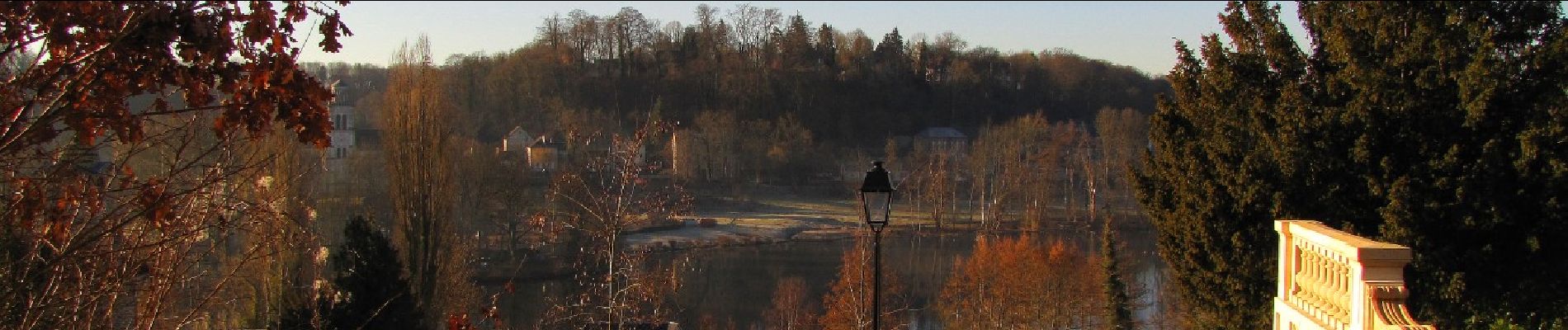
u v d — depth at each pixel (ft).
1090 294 114.42
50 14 17.12
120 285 22.81
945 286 124.47
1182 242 55.06
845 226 212.43
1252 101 51.24
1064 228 208.54
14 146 18.70
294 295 56.18
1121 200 230.07
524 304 95.96
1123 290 108.78
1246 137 51.49
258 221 28.27
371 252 61.77
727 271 157.89
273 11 17.72
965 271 125.80
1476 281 45.34
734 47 380.37
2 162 18.70
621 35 371.35
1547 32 46.37
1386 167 45.29
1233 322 52.29
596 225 66.28
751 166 262.88
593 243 67.97
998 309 112.98
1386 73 45.09
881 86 381.40
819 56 388.16
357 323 58.65
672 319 92.12
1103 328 114.21
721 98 344.69
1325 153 47.06
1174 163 54.24
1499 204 43.24
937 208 210.59
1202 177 51.90
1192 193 52.21
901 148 334.03
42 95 18.22
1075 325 124.26
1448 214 43.98
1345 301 24.91
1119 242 175.42
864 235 93.15
